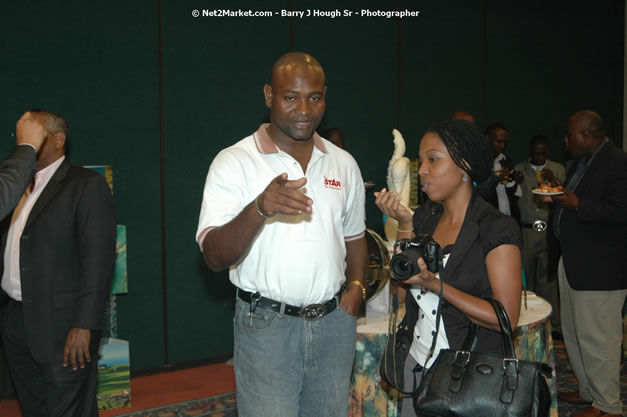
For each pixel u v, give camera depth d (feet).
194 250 14.65
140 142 13.83
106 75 13.34
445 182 5.84
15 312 8.49
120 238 12.51
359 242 6.62
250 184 5.83
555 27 22.33
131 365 13.99
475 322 5.58
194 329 14.73
